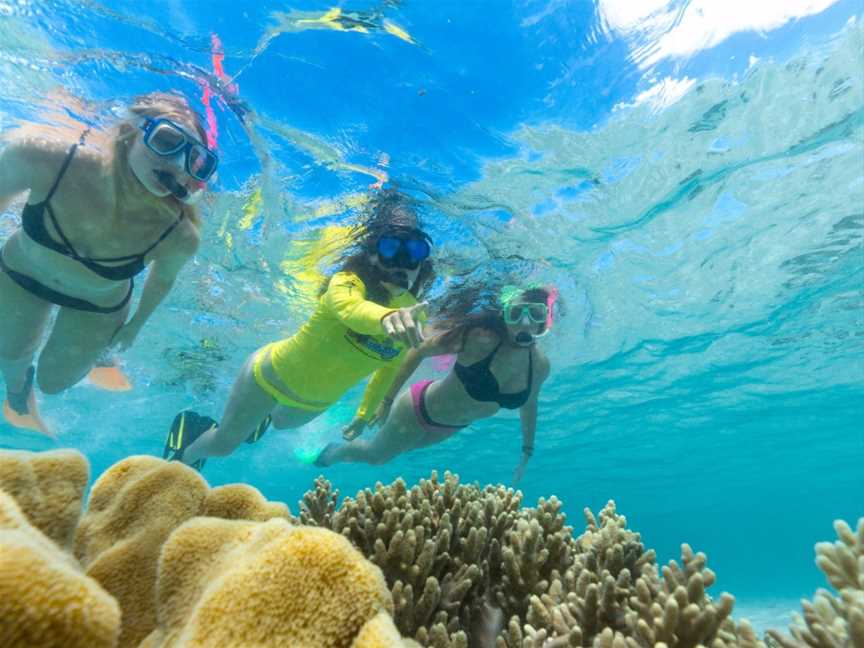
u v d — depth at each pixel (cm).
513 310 849
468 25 577
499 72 636
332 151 726
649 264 1133
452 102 669
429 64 617
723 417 2433
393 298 670
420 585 289
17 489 150
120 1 530
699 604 248
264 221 884
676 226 1009
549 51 619
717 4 611
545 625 269
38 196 500
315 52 591
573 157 780
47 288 544
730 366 1784
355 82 630
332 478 3253
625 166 823
